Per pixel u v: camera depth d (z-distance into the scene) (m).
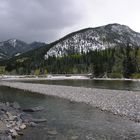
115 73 142.00
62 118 26.59
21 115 26.33
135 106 30.61
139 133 20.27
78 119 25.97
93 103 36.78
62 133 20.42
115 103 34.22
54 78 165.25
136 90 55.97
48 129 21.69
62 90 57.09
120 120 25.27
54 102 39.94
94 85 76.81
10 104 34.59
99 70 156.12
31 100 43.12
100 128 22.03
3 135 18.72
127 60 134.88
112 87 66.56
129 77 131.50
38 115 28.41
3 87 77.62
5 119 23.31
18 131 20.94
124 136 19.42
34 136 19.53
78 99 41.94
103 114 28.67
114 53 169.12
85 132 20.69
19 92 59.09
